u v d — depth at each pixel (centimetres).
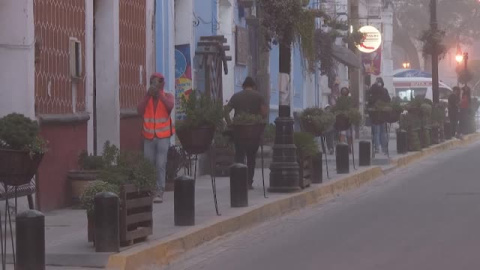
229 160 2498
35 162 1218
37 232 1123
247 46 3116
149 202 1367
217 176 2502
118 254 1235
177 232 1452
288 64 2095
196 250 1452
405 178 2733
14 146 1195
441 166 3109
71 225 1559
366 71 5241
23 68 1617
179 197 1530
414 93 6806
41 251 1127
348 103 2847
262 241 1564
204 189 2170
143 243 1335
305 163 2142
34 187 1530
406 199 2123
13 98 1619
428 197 2136
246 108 2125
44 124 1692
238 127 2019
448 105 4644
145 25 2241
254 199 1922
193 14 2558
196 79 2595
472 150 4047
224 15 2884
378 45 4938
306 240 1555
